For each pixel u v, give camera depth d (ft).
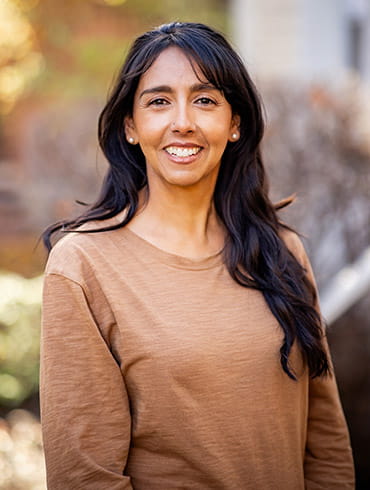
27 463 11.26
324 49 24.03
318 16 24.02
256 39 24.72
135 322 5.59
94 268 5.67
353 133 13.98
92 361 5.52
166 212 6.13
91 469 5.43
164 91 5.81
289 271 6.52
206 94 5.87
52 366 5.51
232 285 6.12
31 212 19.43
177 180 5.88
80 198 16.51
